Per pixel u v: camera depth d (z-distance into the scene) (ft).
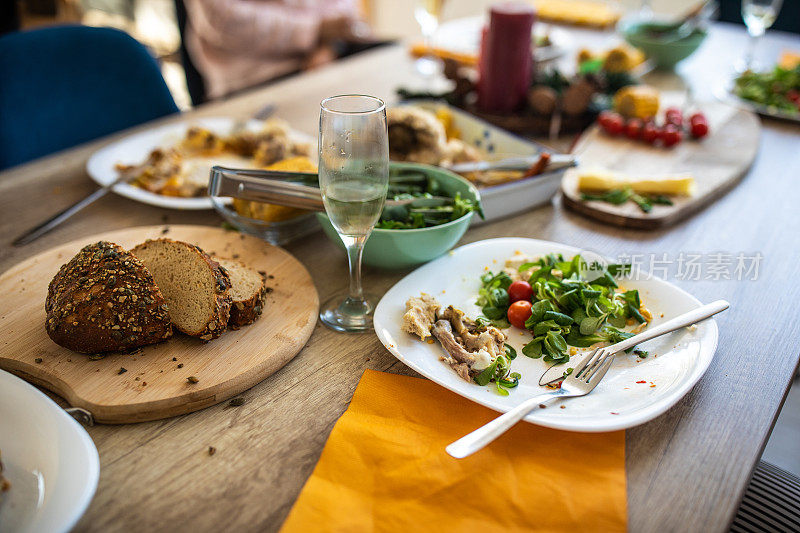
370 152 2.70
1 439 2.35
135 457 2.46
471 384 2.72
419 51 7.41
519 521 2.24
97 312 2.74
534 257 3.53
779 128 6.01
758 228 4.27
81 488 2.12
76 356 2.82
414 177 3.92
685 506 2.29
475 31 8.14
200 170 4.60
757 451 2.52
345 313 3.27
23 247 3.81
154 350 2.88
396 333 2.99
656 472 2.42
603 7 9.65
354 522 2.22
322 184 2.80
